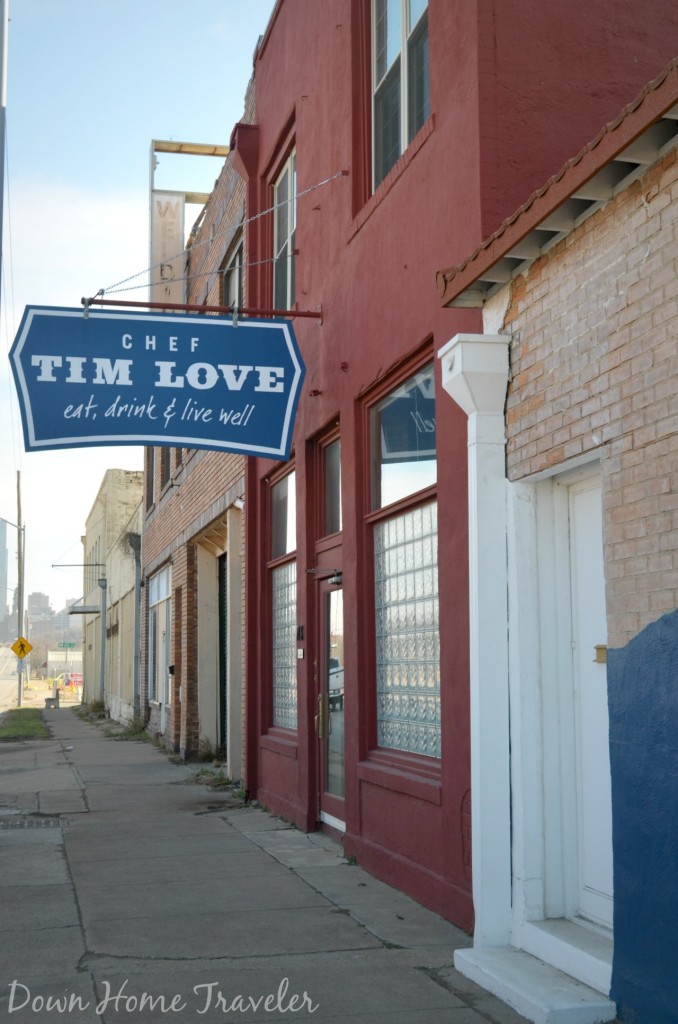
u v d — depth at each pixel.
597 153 4.57
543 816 5.69
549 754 5.73
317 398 10.12
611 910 5.33
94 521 48.41
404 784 7.43
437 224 7.18
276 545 12.40
